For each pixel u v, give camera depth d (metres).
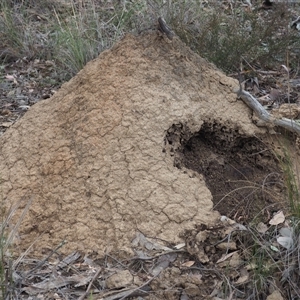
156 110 3.82
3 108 5.99
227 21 6.85
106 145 3.75
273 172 3.96
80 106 3.96
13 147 4.06
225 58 6.24
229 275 3.28
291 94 5.84
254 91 5.94
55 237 3.61
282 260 3.24
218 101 4.05
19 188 3.84
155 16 6.92
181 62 4.05
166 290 3.21
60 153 3.84
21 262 3.48
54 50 7.03
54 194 3.74
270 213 3.62
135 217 3.54
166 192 3.60
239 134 4.02
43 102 4.20
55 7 8.23
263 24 6.77
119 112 3.82
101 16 7.59
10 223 3.71
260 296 3.18
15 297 3.23
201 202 3.61
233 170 3.96
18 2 8.32
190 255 3.39
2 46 7.35
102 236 3.54
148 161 3.69
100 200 3.63
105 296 3.21
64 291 3.29
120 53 4.04
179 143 3.85
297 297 3.16
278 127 4.11
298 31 6.89
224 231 3.46
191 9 7.05
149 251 3.42
